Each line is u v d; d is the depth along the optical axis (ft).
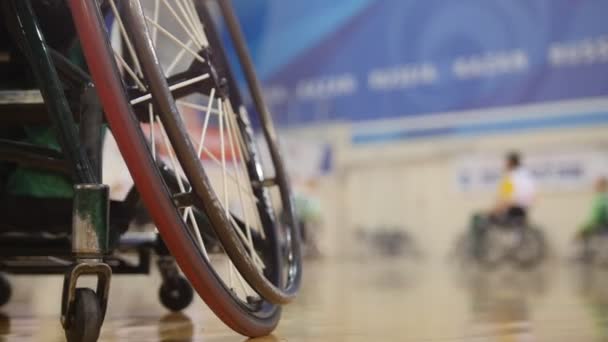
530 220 34.83
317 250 36.11
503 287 13.61
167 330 5.46
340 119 41.06
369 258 38.42
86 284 8.98
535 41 36.86
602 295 11.09
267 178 5.38
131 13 3.76
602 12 35.68
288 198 5.51
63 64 4.06
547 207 36.06
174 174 4.27
